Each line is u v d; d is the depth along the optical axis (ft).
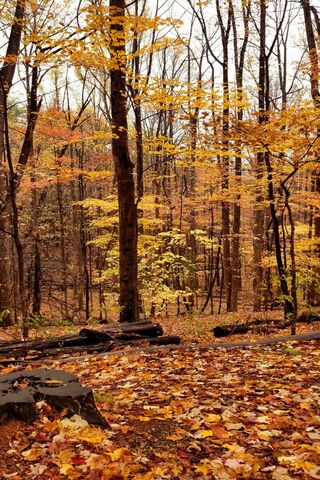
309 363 20.52
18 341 26.43
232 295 63.46
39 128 37.35
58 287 77.82
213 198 54.39
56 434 12.41
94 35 23.32
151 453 12.02
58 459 11.28
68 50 23.38
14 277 58.23
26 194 56.75
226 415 14.29
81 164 61.57
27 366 22.06
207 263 98.32
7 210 43.86
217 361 21.80
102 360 22.67
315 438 12.44
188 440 12.83
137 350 24.70
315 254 45.27
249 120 26.16
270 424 13.52
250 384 17.63
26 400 12.85
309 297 47.06
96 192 84.17
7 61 24.40
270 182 38.99
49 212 76.84
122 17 22.65
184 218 73.41
